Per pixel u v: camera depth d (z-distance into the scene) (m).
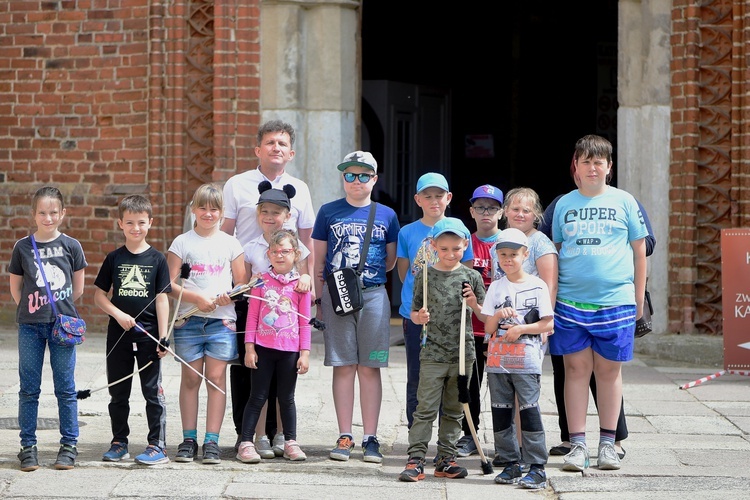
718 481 6.59
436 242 6.76
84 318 12.62
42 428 8.02
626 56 11.61
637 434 7.96
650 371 10.59
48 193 6.92
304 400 9.05
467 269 6.83
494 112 17.59
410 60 16.91
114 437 7.09
